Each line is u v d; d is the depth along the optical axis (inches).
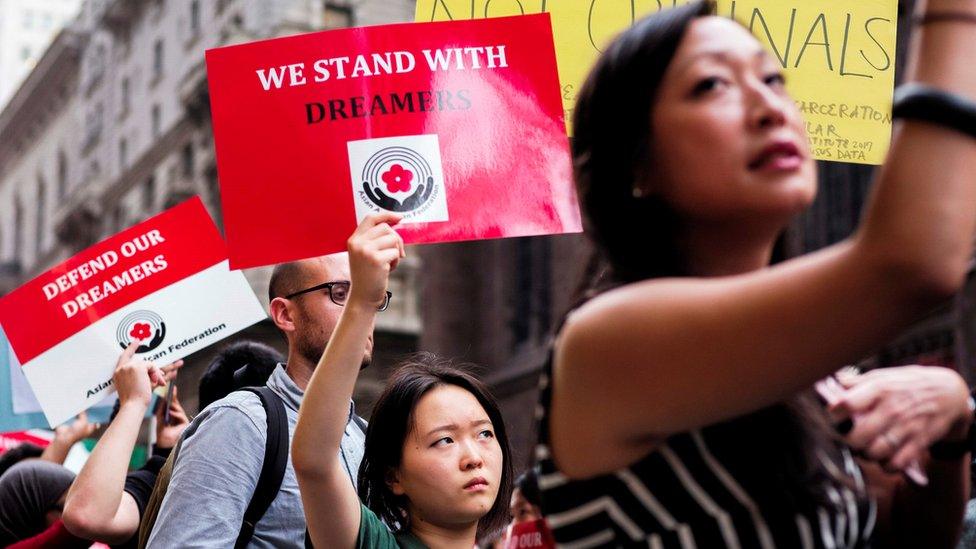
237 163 97.8
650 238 52.5
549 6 119.7
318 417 82.3
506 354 907.4
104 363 134.3
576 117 55.2
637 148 51.3
